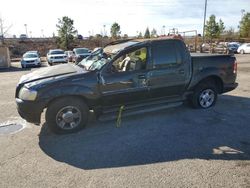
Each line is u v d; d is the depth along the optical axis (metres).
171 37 6.01
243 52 31.83
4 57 23.48
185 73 5.97
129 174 3.61
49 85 4.82
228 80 6.62
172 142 4.63
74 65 6.02
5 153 4.35
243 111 6.33
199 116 5.99
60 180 3.50
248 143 4.54
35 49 53.91
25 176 3.62
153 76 5.60
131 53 5.42
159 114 6.16
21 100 4.87
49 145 4.65
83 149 4.45
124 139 4.81
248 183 3.34
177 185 3.31
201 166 3.78
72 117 5.11
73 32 51.34
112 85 5.25
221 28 54.50
